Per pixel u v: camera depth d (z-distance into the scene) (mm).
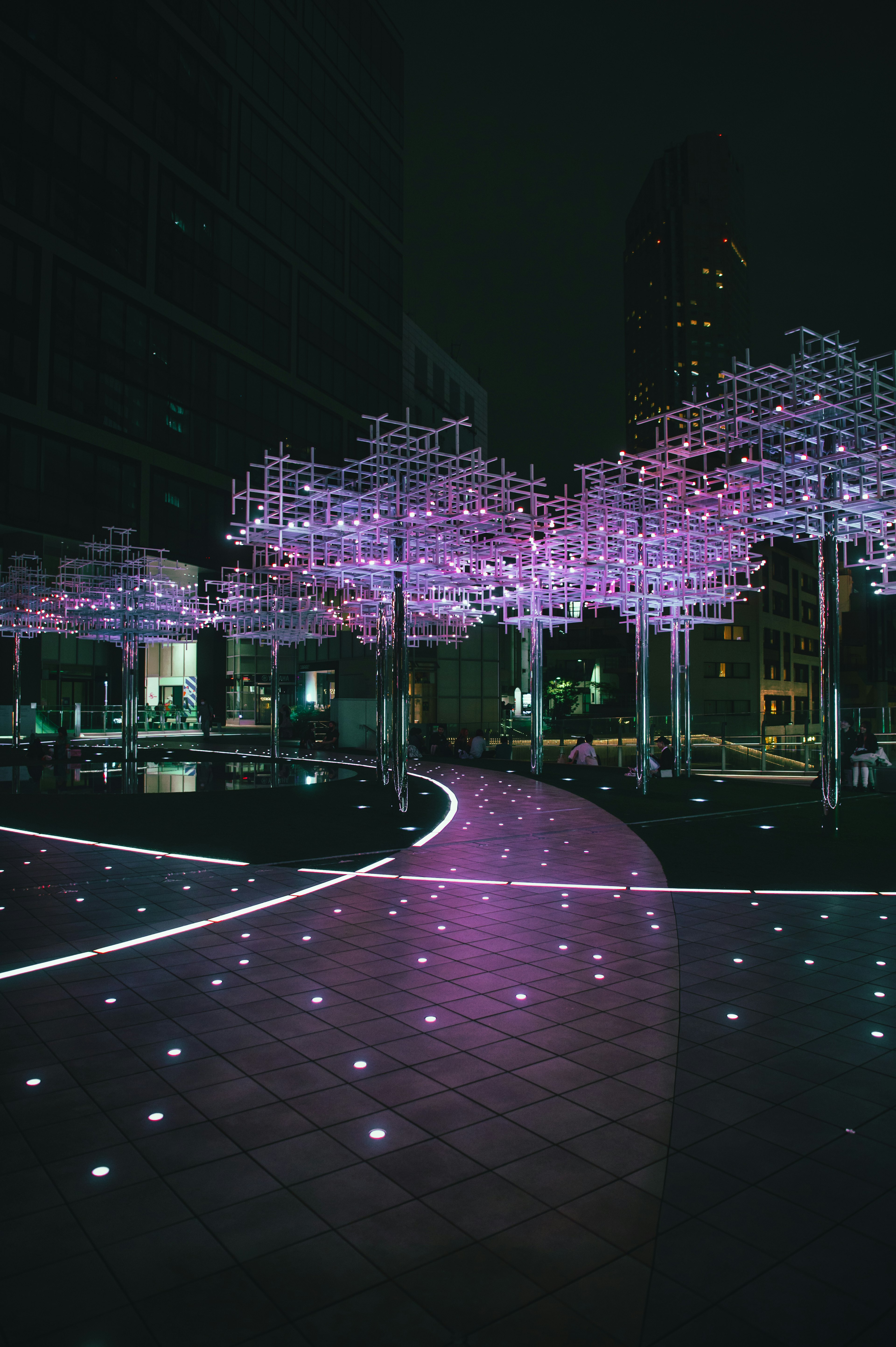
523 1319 3098
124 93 44594
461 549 17141
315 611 25234
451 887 10656
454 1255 3471
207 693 56219
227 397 51312
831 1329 3041
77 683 50219
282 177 56156
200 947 7984
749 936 8367
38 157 40188
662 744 26125
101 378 43250
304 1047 5637
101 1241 3561
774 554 71812
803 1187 3975
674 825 15695
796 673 75750
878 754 21828
